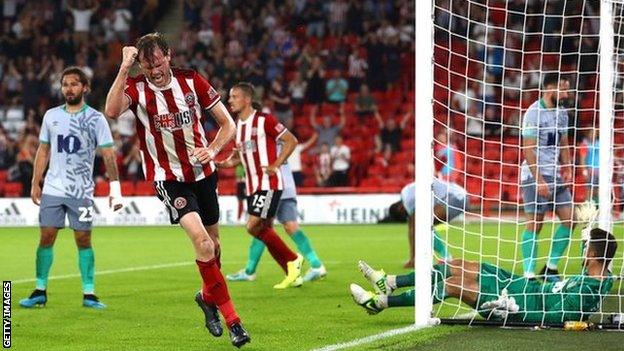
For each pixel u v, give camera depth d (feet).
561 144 53.26
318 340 35.63
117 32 150.20
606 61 51.44
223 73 139.54
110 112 33.17
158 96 34.14
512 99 127.34
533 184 51.34
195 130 34.78
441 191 57.93
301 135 135.13
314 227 109.40
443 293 38.83
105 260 70.85
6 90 142.20
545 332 36.42
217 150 34.60
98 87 141.90
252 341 35.60
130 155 127.34
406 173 126.00
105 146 44.60
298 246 56.39
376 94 139.23
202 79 34.83
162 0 155.22
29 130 128.88
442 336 35.58
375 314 40.55
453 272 38.75
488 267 38.86
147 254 75.92
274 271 62.39
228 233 99.66
